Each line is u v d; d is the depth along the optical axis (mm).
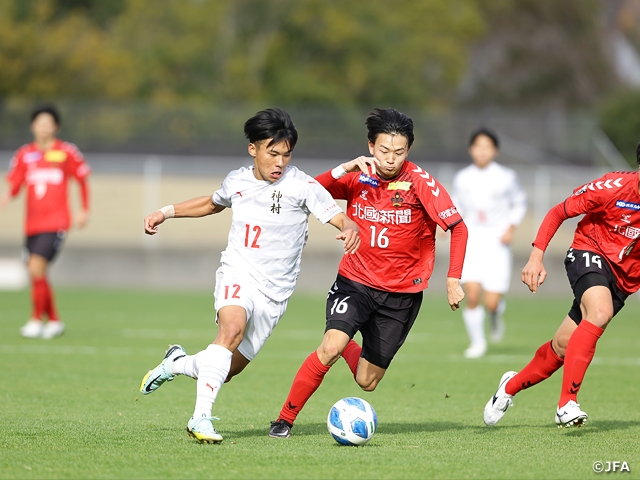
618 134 129375
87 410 25703
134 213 91375
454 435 22406
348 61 162500
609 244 22734
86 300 67500
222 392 30156
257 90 155375
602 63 191500
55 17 164875
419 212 22125
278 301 21234
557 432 22969
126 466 17906
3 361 36062
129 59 151875
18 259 82312
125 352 39656
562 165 102250
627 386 32156
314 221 88688
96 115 106062
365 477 17328
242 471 17641
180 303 66000
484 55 196125
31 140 102812
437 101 171125
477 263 41719
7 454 18938
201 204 22141
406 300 22547
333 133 107812
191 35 157875
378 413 26672
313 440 21266
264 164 20531
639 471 18141
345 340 21453
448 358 40500
